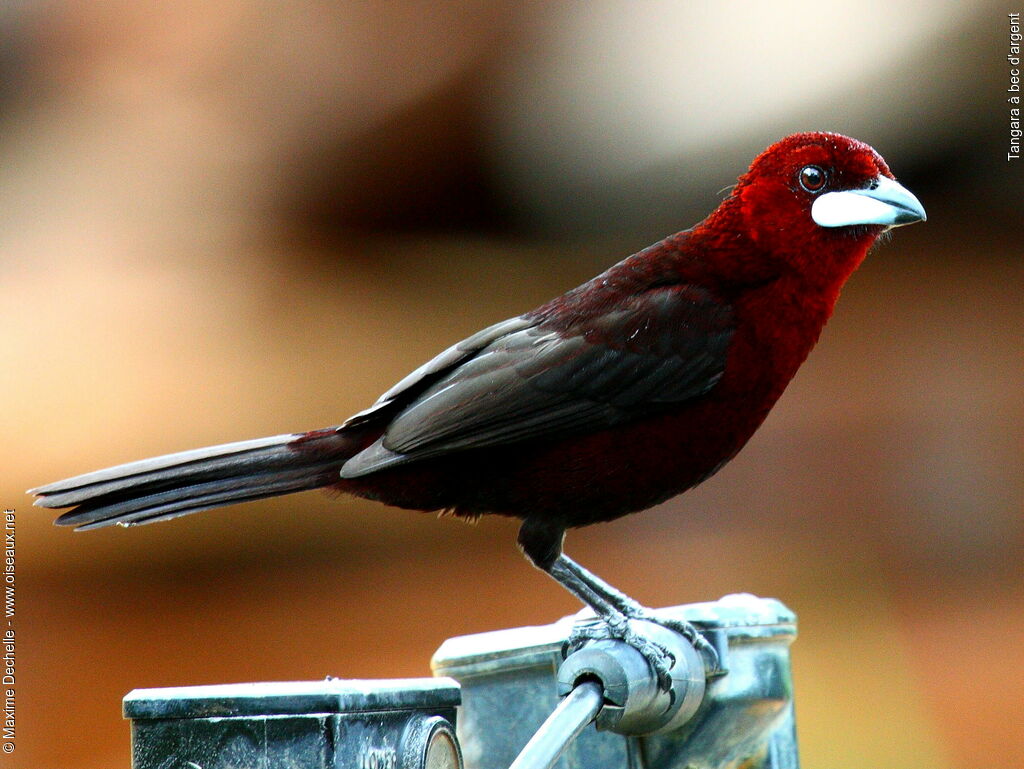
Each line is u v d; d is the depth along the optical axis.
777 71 14.32
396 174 15.70
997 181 15.62
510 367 5.74
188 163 15.18
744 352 5.77
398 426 5.67
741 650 4.11
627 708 3.68
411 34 14.16
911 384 15.77
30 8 13.62
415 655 12.27
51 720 11.52
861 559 13.48
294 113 14.95
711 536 14.20
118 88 14.37
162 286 15.52
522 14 14.19
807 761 10.44
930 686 11.34
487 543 14.90
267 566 14.14
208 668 12.31
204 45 14.13
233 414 14.55
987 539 13.77
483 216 16.25
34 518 14.14
